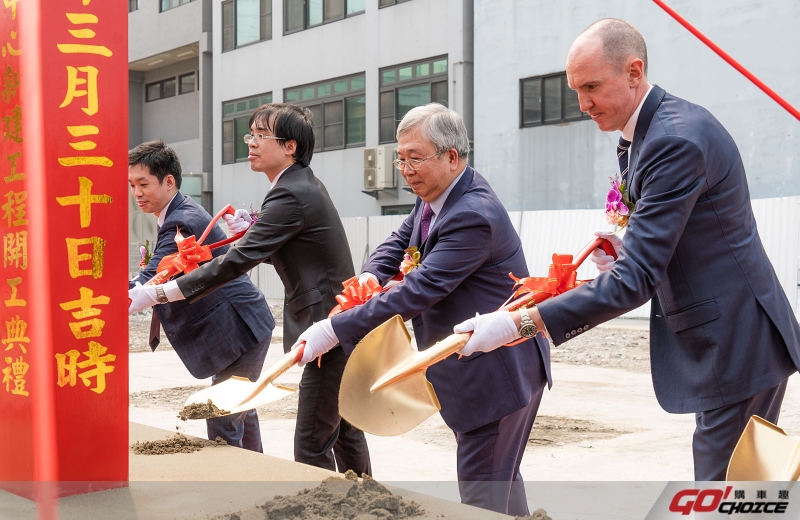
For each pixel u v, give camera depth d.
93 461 1.98
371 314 2.15
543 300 1.94
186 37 19.67
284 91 17.44
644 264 1.82
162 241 3.27
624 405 5.65
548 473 3.83
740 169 1.95
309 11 16.84
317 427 2.73
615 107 1.99
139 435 2.75
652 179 1.87
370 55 15.69
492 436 2.25
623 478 3.71
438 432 4.89
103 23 1.96
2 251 2.03
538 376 2.35
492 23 13.60
